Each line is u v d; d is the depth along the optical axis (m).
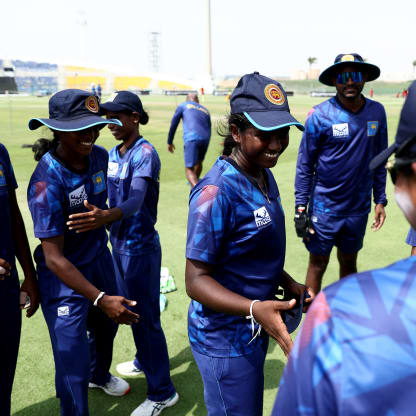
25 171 8.78
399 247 5.05
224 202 1.63
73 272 2.11
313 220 3.57
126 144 2.64
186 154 6.94
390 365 0.58
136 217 2.52
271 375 2.91
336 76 3.25
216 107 26.31
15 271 2.24
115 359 3.14
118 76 86.12
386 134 3.41
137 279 2.55
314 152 3.41
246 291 1.76
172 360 3.11
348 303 0.65
